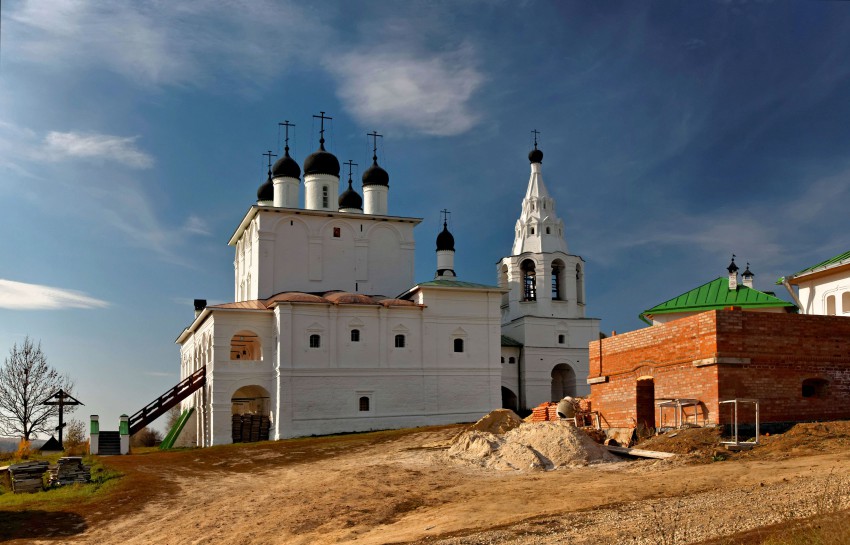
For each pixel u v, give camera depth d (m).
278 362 50.00
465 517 18.17
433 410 53.22
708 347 25.14
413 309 53.84
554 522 16.23
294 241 57.00
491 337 55.66
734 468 19.73
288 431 49.53
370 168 62.59
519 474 24.67
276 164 60.50
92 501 27.09
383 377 52.41
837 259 33.59
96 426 44.47
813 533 12.11
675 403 25.80
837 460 18.97
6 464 36.81
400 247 59.94
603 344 32.34
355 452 37.75
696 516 14.91
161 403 50.31
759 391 24.84
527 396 62.31
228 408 49.78
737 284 41.94
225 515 22.86
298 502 22.75
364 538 17.62
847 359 26.17
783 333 25.50
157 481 30.75
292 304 50.75
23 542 21.92
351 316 52.25
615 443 28.94
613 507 17.09
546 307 64.19
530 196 66.56
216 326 50.53
